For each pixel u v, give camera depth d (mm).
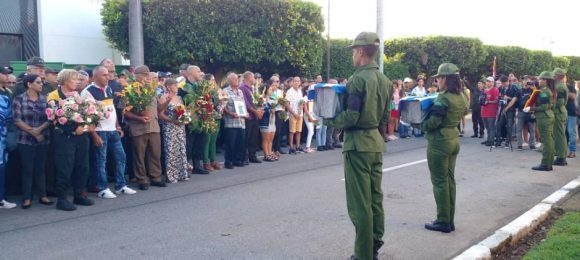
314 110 4875
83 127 6926
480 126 16672
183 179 9070
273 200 7617
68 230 6102
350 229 6207
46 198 7406
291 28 15352
